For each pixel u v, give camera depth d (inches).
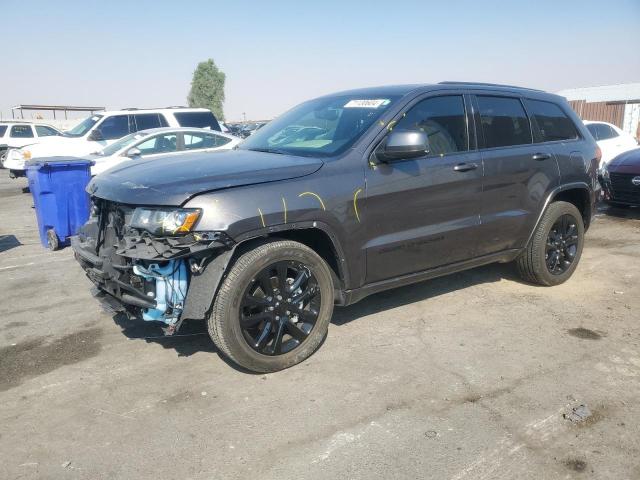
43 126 855.7
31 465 109.0
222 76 2810.0
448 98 178.1
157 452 112.6
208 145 452.4
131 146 420.5
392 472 105.0
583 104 1103.6
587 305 191.5
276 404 129.5
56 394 136.7
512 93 198.8
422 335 167.3
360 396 132.5
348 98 183.9
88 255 151.0
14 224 388.2
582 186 212.8
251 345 137.9
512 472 104.7
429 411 125.6
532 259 203.0
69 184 296.0
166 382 141.4
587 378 139.7
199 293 130.2
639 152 349.7
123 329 176.9
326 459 109.2
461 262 181.2
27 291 220.5
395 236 159.6
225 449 113.1
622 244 279.3
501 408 126.4
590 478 103.0
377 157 155.8
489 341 162.7
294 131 178.4
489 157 180.7
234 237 129.3
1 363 154.3
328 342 163.0
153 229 127.0
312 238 152.4
